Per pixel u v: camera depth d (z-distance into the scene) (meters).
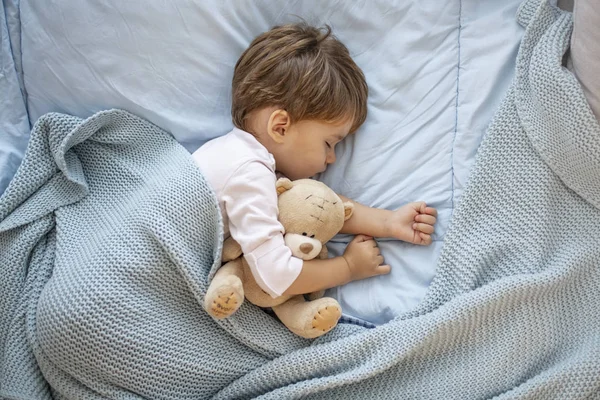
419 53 1.13
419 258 1.10
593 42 0.95
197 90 1.14
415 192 1.11
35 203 1.08
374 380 1.01
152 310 0.99
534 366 0.98
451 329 0.99
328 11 1.16
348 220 1.11
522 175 1.05
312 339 1.05
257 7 1.15
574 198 1.05
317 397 1.01
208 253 1.04
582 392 0.94
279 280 0.98
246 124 1.11
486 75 1.09
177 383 0.99
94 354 0.95
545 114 1.02
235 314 1.03
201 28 1.12
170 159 1.10
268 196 1.01
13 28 1.14
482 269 1.05
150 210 1.02
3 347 1.02
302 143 1.09
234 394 1.01
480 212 1.06
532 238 1.04
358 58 1.17
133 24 1.10
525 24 1.09
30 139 1.08
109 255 0.99
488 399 0.97
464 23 1.12
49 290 0.99
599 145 0.98
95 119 1.07
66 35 1.10
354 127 1.14
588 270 1.03
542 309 1.00
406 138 1.12
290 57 1.08
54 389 1.01
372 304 1.09
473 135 1.09
